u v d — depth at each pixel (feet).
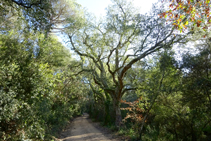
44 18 27.48
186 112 32.99
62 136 51.49
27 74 25.35
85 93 106.93
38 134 29.12
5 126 22.03
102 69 66.54
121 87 56.29
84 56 62.64
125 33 51.72
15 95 21.29
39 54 28.53
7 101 19.77
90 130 65.46
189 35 35.19
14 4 25.72
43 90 27.02
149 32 42.60
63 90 63.98
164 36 39.32
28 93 25.38
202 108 28.86
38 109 33.65
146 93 43.24
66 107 81.25
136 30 48.91
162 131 35.68
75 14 49.44
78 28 51.98
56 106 65.98
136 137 37.60
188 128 31.30
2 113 19.08
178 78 32.14
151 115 44.62
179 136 32.58
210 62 27.43
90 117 147.95
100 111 111.34
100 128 71.20
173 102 33.73
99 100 110.32
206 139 29.09
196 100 28.12
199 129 30.17
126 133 45.14
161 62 34.86
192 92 28.48
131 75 60.54
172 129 33.99
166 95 34.68
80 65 68.03
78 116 186.29
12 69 22.18
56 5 39.06
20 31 28.89
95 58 62.13
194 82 27.66
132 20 51.80
